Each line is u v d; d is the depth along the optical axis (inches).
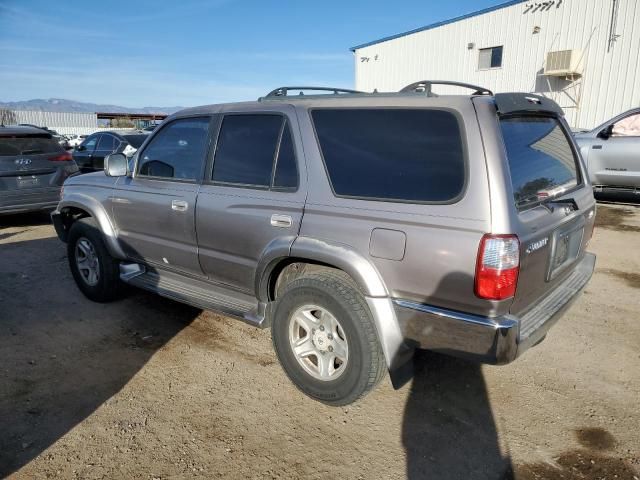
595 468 97.4
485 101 99.0
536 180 108.3
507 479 95.0
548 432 108.4
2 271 224.7
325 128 116.7
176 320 167.8
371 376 108.5
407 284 100.8
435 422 112.3
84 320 168.1
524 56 674.8
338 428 110.3
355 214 106.9
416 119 103.7
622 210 352.2
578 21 619.2
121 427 110.2
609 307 176.1
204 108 145.3
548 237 104.5
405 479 95.0
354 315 106.6
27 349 147.3
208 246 139.2
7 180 294.0
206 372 134.0
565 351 144.0
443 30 757.9
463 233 93.1
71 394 123.3
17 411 116.0
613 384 126.8
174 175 150.9
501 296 91.8
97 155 475.5
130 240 165.5
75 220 193.3
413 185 101.1
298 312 118.3
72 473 96.3
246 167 130.9
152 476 95.5
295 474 96.3
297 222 116.0
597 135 368.8
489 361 94.8
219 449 103.3
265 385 127.7
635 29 578.2
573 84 636.1
